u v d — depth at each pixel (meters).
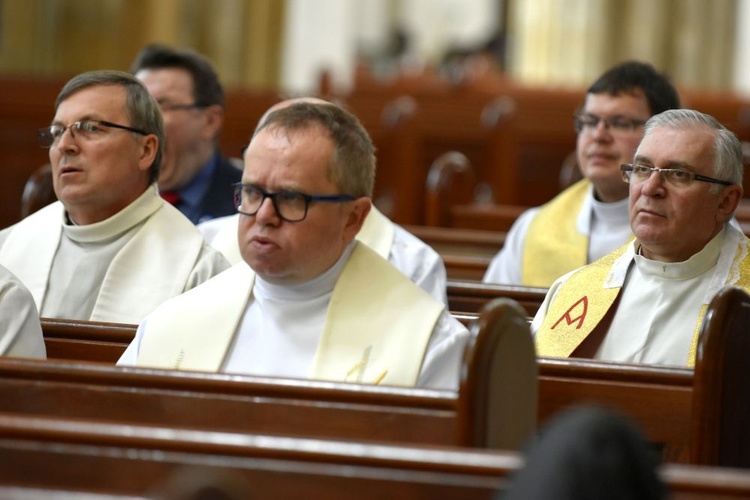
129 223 10.88
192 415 7.37
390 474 5.87
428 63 48.16
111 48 30.30
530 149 25.62
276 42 35.56
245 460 5.97
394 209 23.72
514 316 7.07
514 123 24.73
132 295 10.62
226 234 12.06
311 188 8.35
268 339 8.70
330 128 8.48
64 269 10.91
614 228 13.09
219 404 7.36
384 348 8.45
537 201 25.69
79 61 30.00
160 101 13.82
